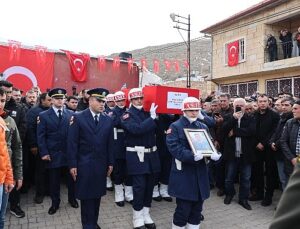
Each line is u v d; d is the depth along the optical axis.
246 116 5.38
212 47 18.77
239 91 17.36
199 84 28.30
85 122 3.99
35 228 4.41
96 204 4.10
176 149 3.76
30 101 6.53
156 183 5.72
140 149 4.39
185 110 4.00
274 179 5.51
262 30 15.30
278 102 6.07
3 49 7.66
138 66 9.70
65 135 5.10
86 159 3.93
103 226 4.52
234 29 17.00
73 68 8.51
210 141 3.89
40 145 4.99
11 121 3.79
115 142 5.44
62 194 6.11
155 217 4.90
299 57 13.44
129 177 5.52
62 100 5.18
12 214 4.90
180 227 3.85
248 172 5.39
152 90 4.56
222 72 17.97
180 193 3.76
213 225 4.60
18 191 4.82
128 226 4.52
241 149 5.36
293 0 13.76
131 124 4.38
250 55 15.99
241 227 4.52
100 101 4.03
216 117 6.24
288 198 0.76
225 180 5.87
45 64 8.14
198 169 3.83
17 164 3.84
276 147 5.15
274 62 14.59
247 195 5.41
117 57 9.79
